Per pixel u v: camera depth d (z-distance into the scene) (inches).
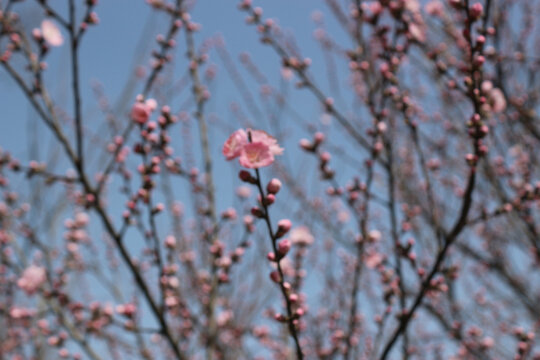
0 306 180.4
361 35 156.4
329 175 145.6
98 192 141.8
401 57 145.3
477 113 101.7
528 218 159.3
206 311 165.0
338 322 183.2
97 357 153.4
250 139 68.4
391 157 141.3
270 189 76.9
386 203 136.6
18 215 184.5
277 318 77.4
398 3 141.1
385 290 142.7
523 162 184.5
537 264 220.4
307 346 191.6
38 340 183.5
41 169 143.1
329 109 154.0
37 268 162.1
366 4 152.3
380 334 140.6
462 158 210.1
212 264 164.4
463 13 116.4
